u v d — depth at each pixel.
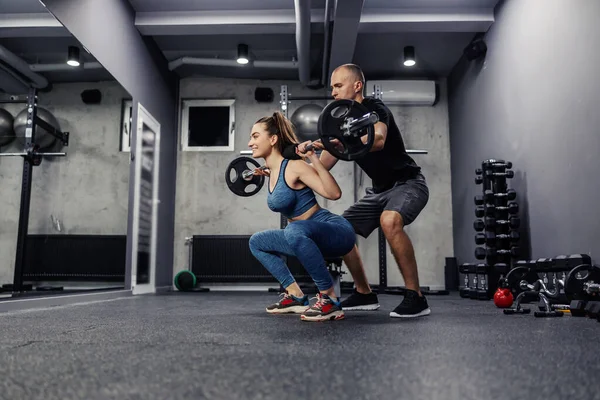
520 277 2.60
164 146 5.01
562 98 2.99
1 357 1.01
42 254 3.41
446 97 5.50
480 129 4.46
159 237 4.85
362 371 0.84
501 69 3.98
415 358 0.97
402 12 4.16
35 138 3.17
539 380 0.78
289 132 1.91
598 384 0.75
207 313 2.17
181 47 4.86
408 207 1.95
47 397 0.68
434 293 4.32
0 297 2.62
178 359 0.97
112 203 3.94
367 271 5.22
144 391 0.71
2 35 2.63
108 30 3.71
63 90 3.38
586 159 2.72
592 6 2.67
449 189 5.34
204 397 0.67
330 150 1.66
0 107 2.98
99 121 3.75
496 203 3.44
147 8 4.22
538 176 3.31
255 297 3.72
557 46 3.06
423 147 5.41
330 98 5.46
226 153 5.43
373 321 1.75
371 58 5.09
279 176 1.86
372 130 1.66
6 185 3.07
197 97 5.50
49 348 1.13
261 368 0.87
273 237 2.01
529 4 3.45
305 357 0.99
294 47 4.86
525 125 3.53
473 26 4.23
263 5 4.16
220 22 4.21
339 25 3.86
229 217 5.33
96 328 1.57
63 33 3.01
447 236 5.28
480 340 1.25
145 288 4.45
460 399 0.66
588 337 1.32
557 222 3.06
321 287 1.79
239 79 5.53
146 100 4.51
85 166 3.71
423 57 5.06
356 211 2.12
